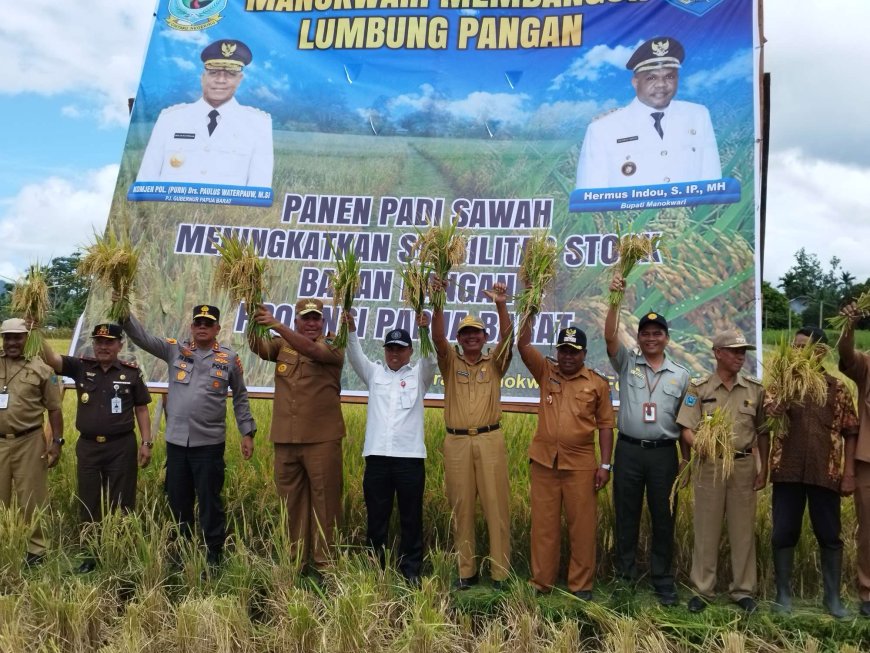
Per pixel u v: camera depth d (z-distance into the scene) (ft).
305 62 24.07
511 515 18.13
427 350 16.79
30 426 17.89
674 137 21.38
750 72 21.09
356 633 13.46
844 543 17.03
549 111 22.57
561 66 22.76
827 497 15.25
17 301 17.38
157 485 19.71
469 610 15.33
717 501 15.48
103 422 17.80
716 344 15.80
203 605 14.19
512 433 21.40
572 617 15.06
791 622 14.71
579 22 22.89
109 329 17.85
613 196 21.54
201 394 17.12
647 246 16.03
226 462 20.59
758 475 15.79
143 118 24.06
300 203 23.07
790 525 15.39
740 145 20.80
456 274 21.89
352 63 23.90
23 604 14.76
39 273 17.62
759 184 20.53
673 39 21.94
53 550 17.42
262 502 18.65
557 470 16.02
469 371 16.72
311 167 23.30
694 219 20.79
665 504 15.80
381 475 16.47
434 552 17.47
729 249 20.36
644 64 22.03
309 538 17.49
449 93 23.24
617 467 16.31
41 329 17.66
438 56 23.56
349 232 22.70
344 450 20.80
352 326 16.97
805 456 15.12
